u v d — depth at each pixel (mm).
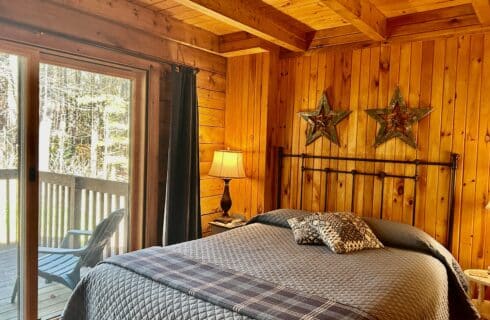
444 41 2900
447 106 2895
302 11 3004
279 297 1655
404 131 3070
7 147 2395
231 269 2006
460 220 2846
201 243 2496
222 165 3508
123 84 3090
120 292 1789
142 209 3191
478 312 2430
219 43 3701
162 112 3318
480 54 2764
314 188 3539
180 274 1867
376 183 3213
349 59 3336
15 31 2291
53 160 2670
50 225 2682
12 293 2477
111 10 2768
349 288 1816
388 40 3117
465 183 2828
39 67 2479
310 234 2627
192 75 3363
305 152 3590
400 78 3092
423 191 2996
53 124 2654
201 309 1558
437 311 2064
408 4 2811
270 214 3205
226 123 3947
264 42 3490
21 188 2449
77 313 1973
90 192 2922
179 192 3311
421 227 3004
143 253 2168
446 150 2902
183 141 3312
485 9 2406
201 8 2559
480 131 2770
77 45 2613
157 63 3203
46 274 2639
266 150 3670
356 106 3307
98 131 2945
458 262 2846
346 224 2611
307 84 3572
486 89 2744
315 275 1985
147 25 3020
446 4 2805
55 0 2471
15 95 2410
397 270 2105
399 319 1647
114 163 3074
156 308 1634
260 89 3699
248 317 1473
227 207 3686
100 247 2955
